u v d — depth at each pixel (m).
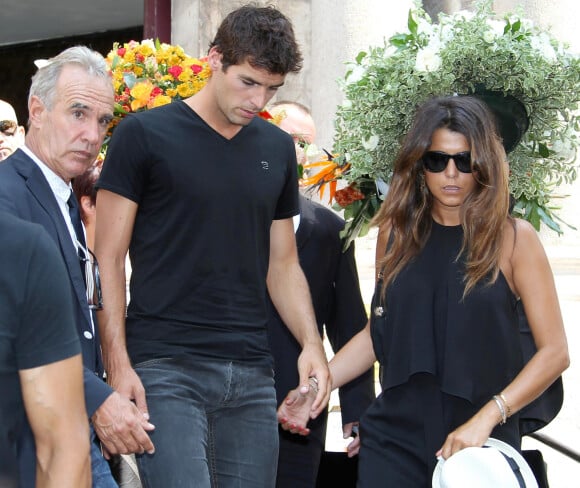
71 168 2.91
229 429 3.16
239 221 3.14
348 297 3.92
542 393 3.14
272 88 3.08
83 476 2.13
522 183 3.57
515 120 3.40
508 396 2.96
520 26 3.39
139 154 3.07
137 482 4.06
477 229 2.99
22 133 5.01
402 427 3.11
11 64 16.86
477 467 2.83
